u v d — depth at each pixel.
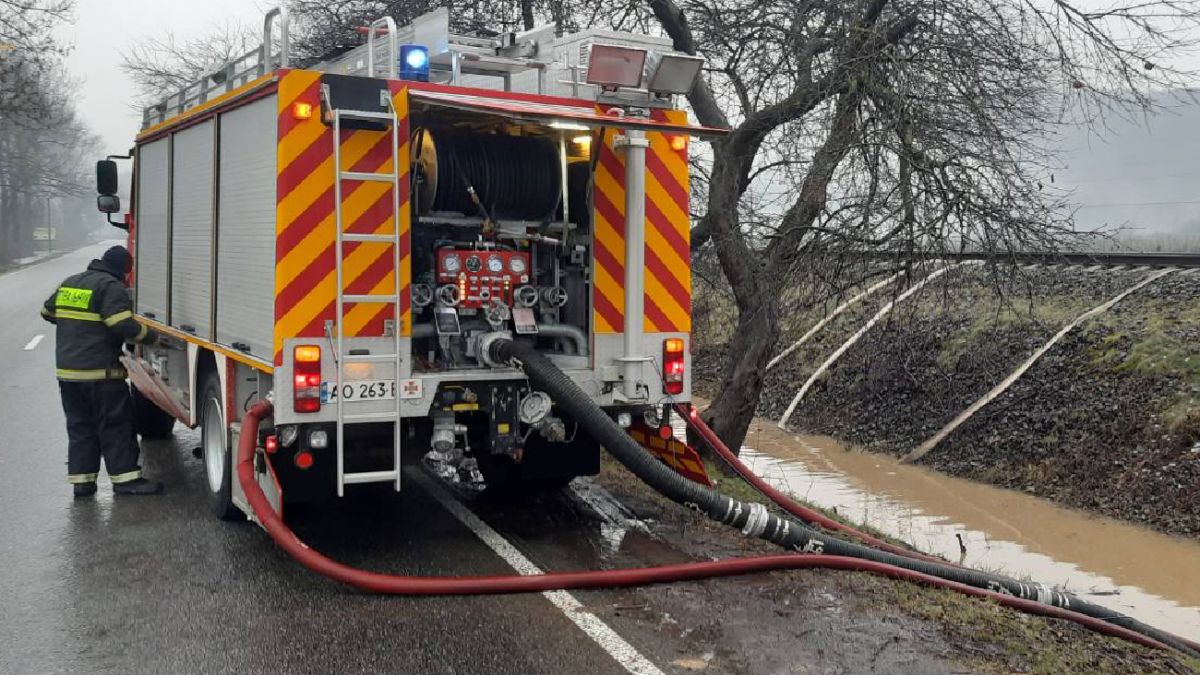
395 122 5.68
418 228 6.48
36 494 7.72
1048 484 11.58
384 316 5.76
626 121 5.61
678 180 6.66
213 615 5.15
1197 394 11.27
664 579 5.61
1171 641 6.28
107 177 10.47
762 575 5.79
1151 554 9.54
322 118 5.57
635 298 6.43
